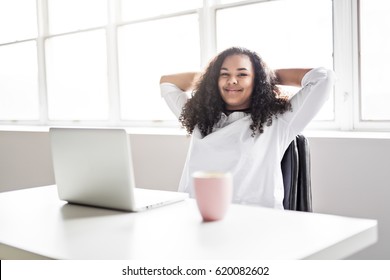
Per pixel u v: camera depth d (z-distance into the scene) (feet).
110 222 3.35
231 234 2.91
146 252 2.61
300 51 7.82
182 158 8.42
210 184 3.23
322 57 7.63
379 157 6.39
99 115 10.94
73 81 11.34
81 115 11.28
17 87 12.84
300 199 5.58
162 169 8.72
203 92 6.09
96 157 3.73
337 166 6.76
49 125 11.94
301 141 5.60
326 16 7.54
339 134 7.04
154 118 9.89
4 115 13.19
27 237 3.03
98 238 2.94
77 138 3.82
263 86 5.78
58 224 3.36
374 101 7.22
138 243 2.79
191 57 9.14
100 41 10.65
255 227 3.06
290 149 5.60
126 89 10.22
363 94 7.29
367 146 6.47
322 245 2.62
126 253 2.61
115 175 3.66
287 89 7.72
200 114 6.07
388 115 7.14
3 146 11.54
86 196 3.96
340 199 6.77
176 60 9.38
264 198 5.55
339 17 7.29
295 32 7.83
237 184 5.58
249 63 5.82
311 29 7.68
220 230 3.01
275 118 5.77
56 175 4.14
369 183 6.50
